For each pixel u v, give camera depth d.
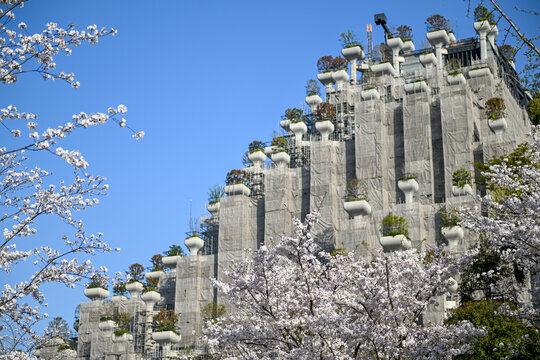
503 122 77.75
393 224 71.56
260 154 90.50
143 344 81.12
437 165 80.56
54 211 25.52
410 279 29.72
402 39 99.12
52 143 22.91
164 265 89.12
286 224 82.25
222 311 76.50
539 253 27.47
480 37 92.12
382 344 27.55
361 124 83.00
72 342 86.75
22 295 24.86
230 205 85.38
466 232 68.50
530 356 37.78
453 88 80.75
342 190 82.88
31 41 22.50
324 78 96.44
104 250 26.33
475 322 42.16
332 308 28.52
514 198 28.73
